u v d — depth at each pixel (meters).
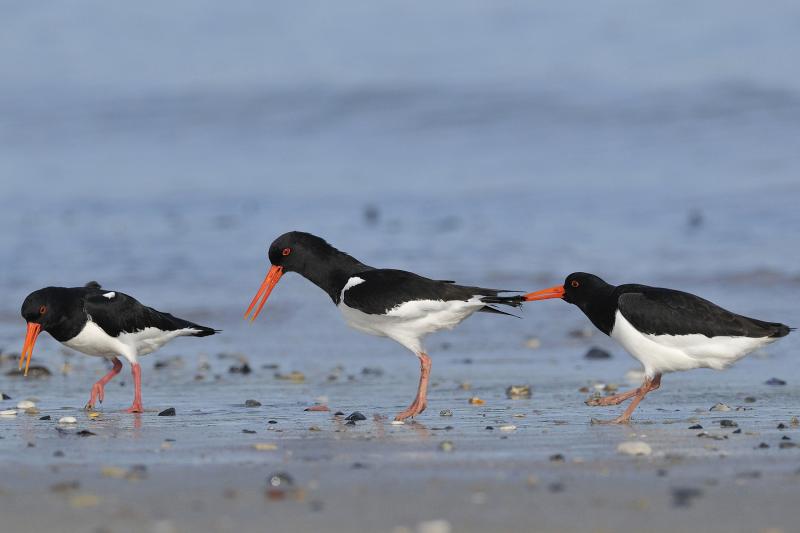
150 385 12.02
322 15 39.56
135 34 39.03
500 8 37.78
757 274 17.03
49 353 14.27
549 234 20.52
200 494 6.59
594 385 11.49
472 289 10.05
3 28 39.62
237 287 17.84
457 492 6.63
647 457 7.66
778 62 30.86
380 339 14.81
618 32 34.78
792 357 12.84
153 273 18.75
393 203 24.06
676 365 9.45
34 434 8.83
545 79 31.55
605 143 27.31
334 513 6.17
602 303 9.85
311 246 10.80
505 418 9.62
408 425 9.28
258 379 12.30
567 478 7.00
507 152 27.58
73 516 6.11
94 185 26.69
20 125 32.06
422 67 33.41
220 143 30.22
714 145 26.19
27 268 19.11
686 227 20.36
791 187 22.41
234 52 36.59
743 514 6.10
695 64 31.47
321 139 29.98
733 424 9.09
